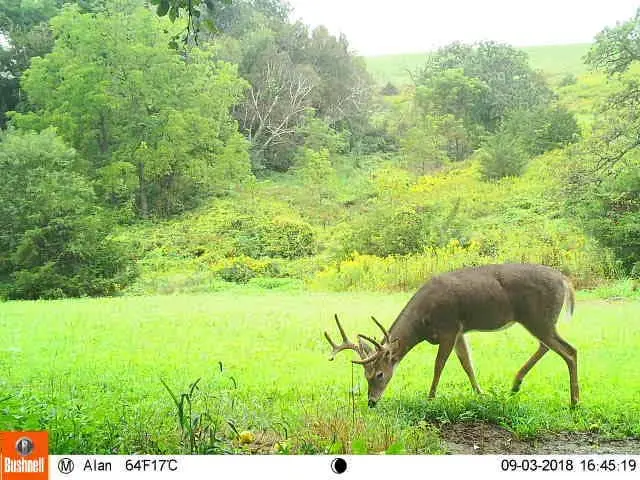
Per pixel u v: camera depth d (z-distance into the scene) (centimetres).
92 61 3531
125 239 2786
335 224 2989
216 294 1875
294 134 4209
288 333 1072
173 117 3403
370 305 1433
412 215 2114
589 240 1752
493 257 1869
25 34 4228
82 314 1329
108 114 3484
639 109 1853
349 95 4447
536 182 2592
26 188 2167
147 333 1084
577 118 3375
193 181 3578
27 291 2072
